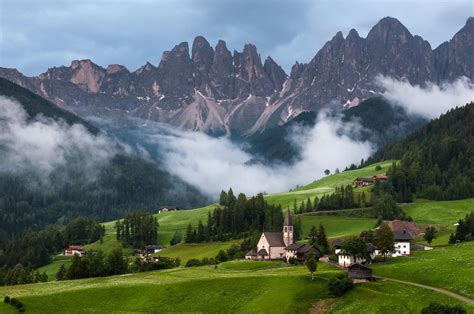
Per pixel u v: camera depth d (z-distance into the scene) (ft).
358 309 449.06
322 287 507.30
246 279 547.90
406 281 508.94
